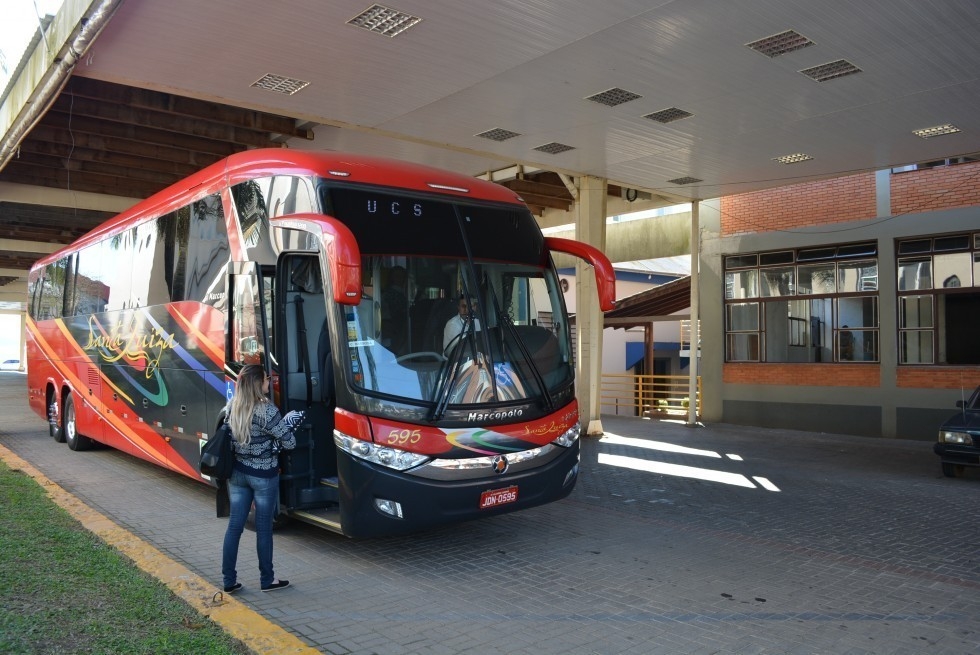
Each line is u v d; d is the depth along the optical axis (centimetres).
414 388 646
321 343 729
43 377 1516
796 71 1032
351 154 758
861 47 955
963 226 1584
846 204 1762
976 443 1138
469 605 590
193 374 877
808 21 880
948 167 1616
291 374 713
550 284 771
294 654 466
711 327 1983
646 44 949
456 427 650
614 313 2375
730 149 1415
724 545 778
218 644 471
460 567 689
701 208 2016
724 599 612
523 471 682
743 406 1916
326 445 730
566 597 612
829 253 1800
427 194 725
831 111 1198
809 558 734
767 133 1314
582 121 1262
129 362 1079
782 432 1788
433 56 998
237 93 1150
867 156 1465
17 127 1259
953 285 1611
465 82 1092
